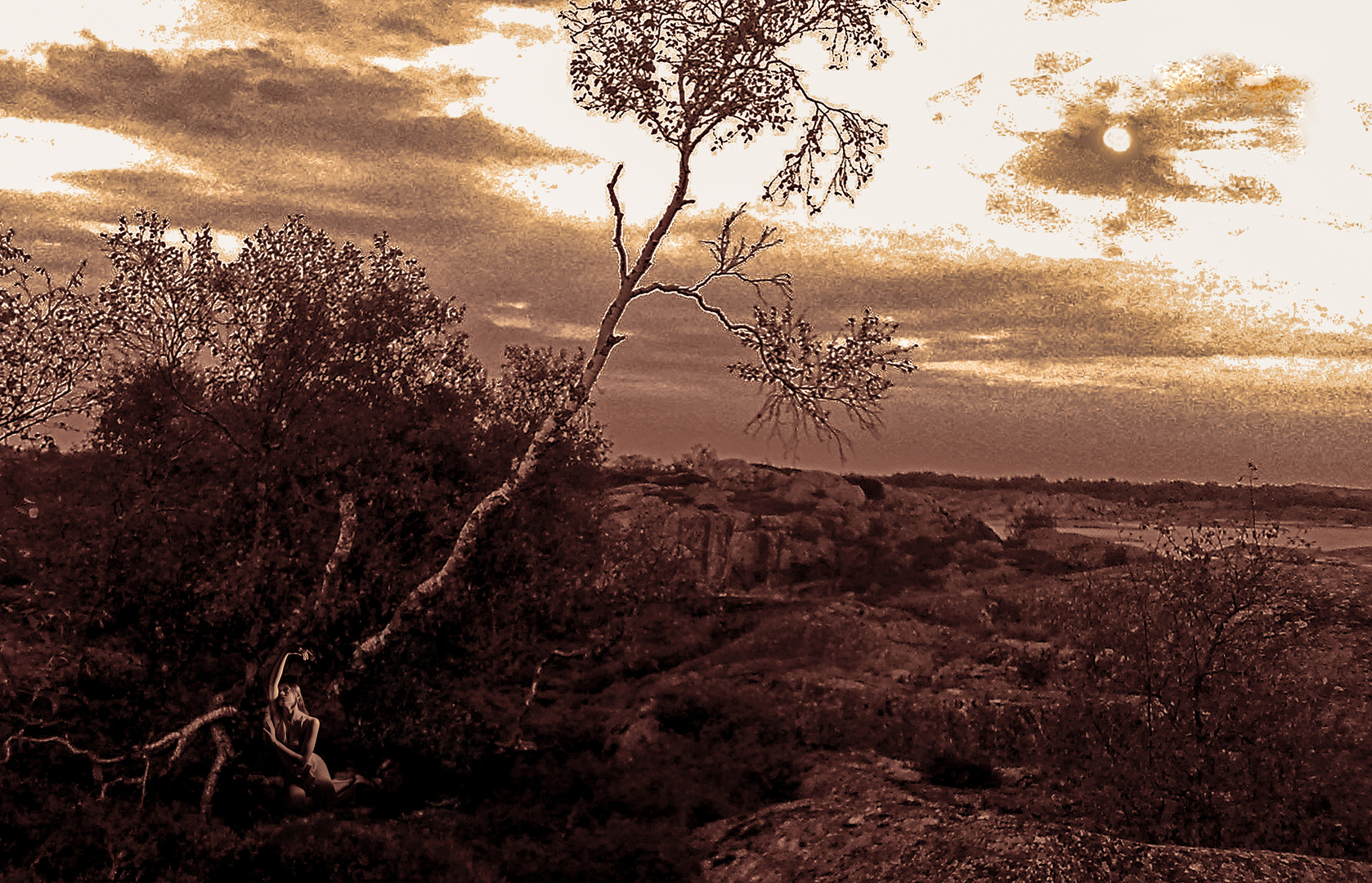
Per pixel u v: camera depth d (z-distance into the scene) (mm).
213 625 11922
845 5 12742
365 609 13188
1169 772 9359
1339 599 17359
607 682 18547
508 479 13617
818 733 14344
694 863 9719
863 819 9852
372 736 12594
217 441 12523
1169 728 9570
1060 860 7629
